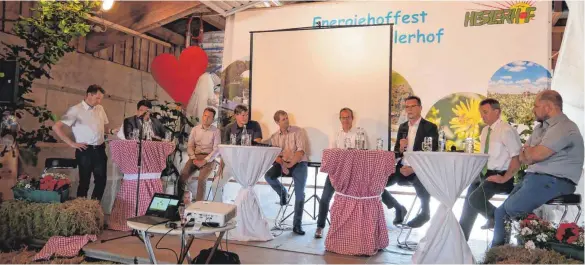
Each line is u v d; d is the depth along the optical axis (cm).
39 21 417
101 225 374
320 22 518
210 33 638
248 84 550
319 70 508
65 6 423
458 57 474
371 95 489
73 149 511
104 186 434
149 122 443
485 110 363
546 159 311
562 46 416
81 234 349
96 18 496
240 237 368
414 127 423
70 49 441
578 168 309
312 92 509
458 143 471
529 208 315
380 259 325
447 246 293
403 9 494
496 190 347
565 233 293
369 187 338
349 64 498
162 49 687
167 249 335
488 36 466
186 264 300
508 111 457
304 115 510
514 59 457
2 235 341
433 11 483
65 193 372
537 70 449
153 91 669
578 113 412
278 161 449
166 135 451
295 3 545
